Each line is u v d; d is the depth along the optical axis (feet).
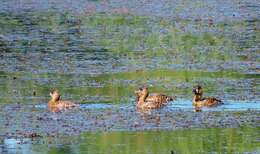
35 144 96.63
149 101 117.50
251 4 253.44
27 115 111.55
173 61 157.69
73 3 259.80
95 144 96.37
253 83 135.13
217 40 183.83
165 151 93.40
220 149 94.38
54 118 109.81
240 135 100.58
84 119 109.29
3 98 123.03
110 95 125.49
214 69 148.77
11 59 158.61
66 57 161.17
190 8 244.22
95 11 240.12
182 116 111.86
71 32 197.26
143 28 204.33
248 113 113.19
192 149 94.22
